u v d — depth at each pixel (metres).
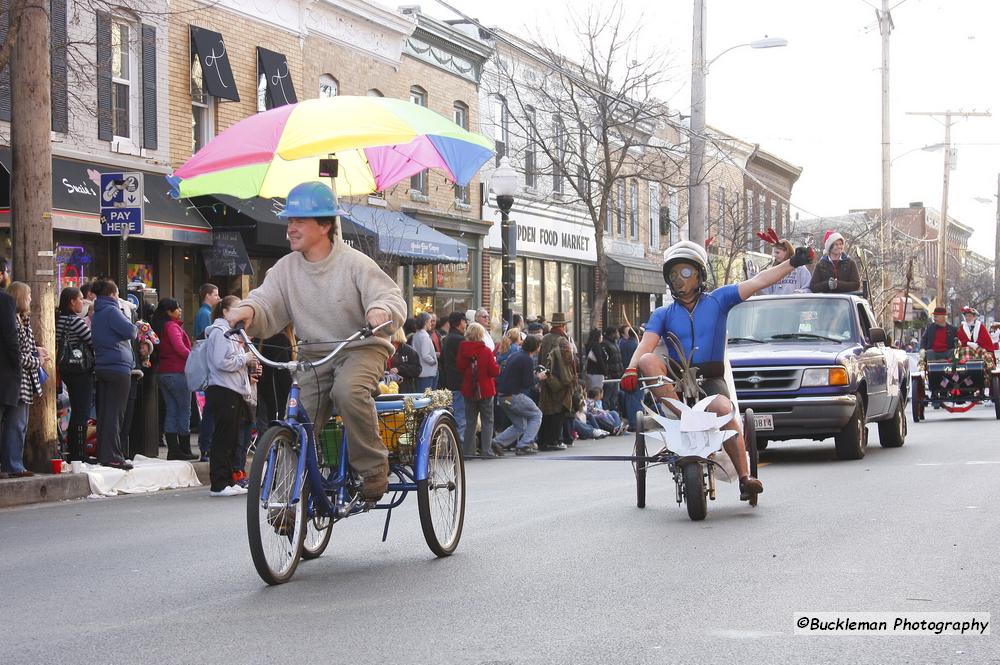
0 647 7.75
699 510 12.95
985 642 7.46
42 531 13.75
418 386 24.97
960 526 12.13
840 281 23.70
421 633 7.89
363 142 12.88
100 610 8.95
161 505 16.44
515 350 26.27
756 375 19.70
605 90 41.00
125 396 18.50
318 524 10.73
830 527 12.24
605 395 32.66
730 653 7.25
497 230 44.19
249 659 7.29
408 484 10.70
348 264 10.17
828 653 7.23
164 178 28.09
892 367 22.42
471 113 42.91
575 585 9.45
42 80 17.97
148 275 27.81
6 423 16.97
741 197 69.12
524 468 21.38
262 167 15.02
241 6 31.06
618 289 53.22
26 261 17.92
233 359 17.45
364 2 35.84
